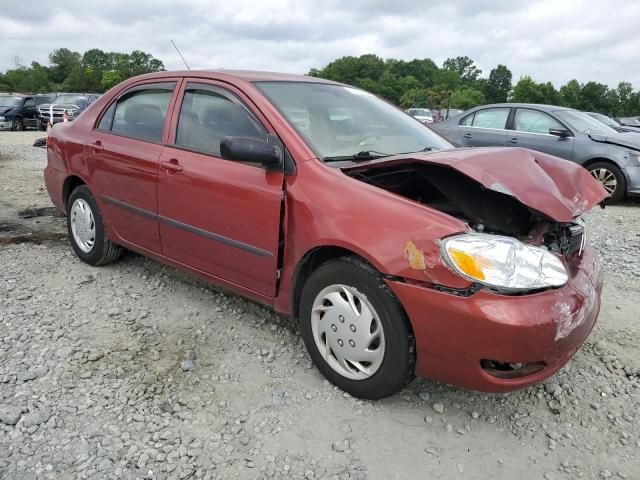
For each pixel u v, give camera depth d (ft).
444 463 7.79
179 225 11.37
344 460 7.72
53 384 9.10
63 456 7.50
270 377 9.62
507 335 7.41
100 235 13.79
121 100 13.44
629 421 8.95
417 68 391.65
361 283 8.46
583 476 7.68
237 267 10.48
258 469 7.48
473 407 9.08
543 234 8.77
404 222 8.09
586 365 10.57
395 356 8.30
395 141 11.25
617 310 13.35
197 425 8.30
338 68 377.09
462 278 7.55
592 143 27.37
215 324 11.48
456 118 32.48
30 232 17.63
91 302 12.32
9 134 65.51
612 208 26.68
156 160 11.65
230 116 10.69
